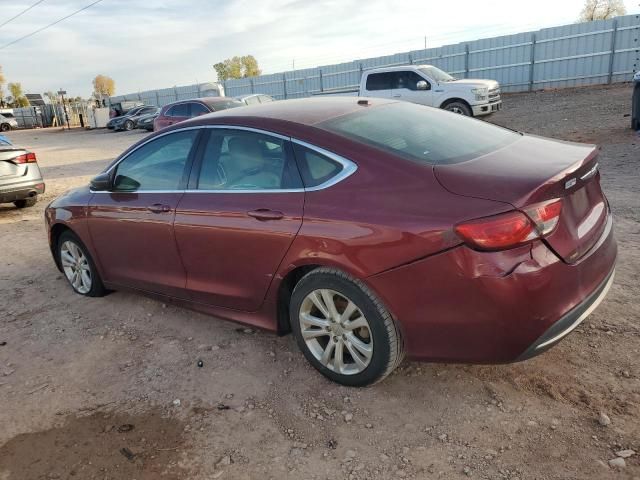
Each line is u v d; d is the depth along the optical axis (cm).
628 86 1944
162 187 388
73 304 476
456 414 282
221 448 274
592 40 2106
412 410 288
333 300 304
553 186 252
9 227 802
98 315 448
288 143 318
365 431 276
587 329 347
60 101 5647
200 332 402
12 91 10238
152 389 331
